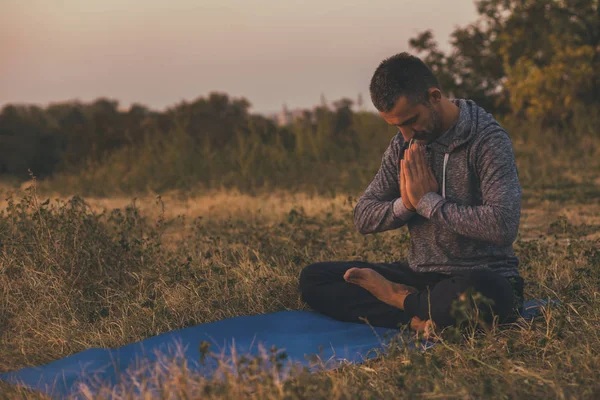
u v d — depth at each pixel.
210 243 5.67
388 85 3.18
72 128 19.83
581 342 3.12
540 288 4.20
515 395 2.45
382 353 3.19
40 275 4.30
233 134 16.52
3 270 4.29
